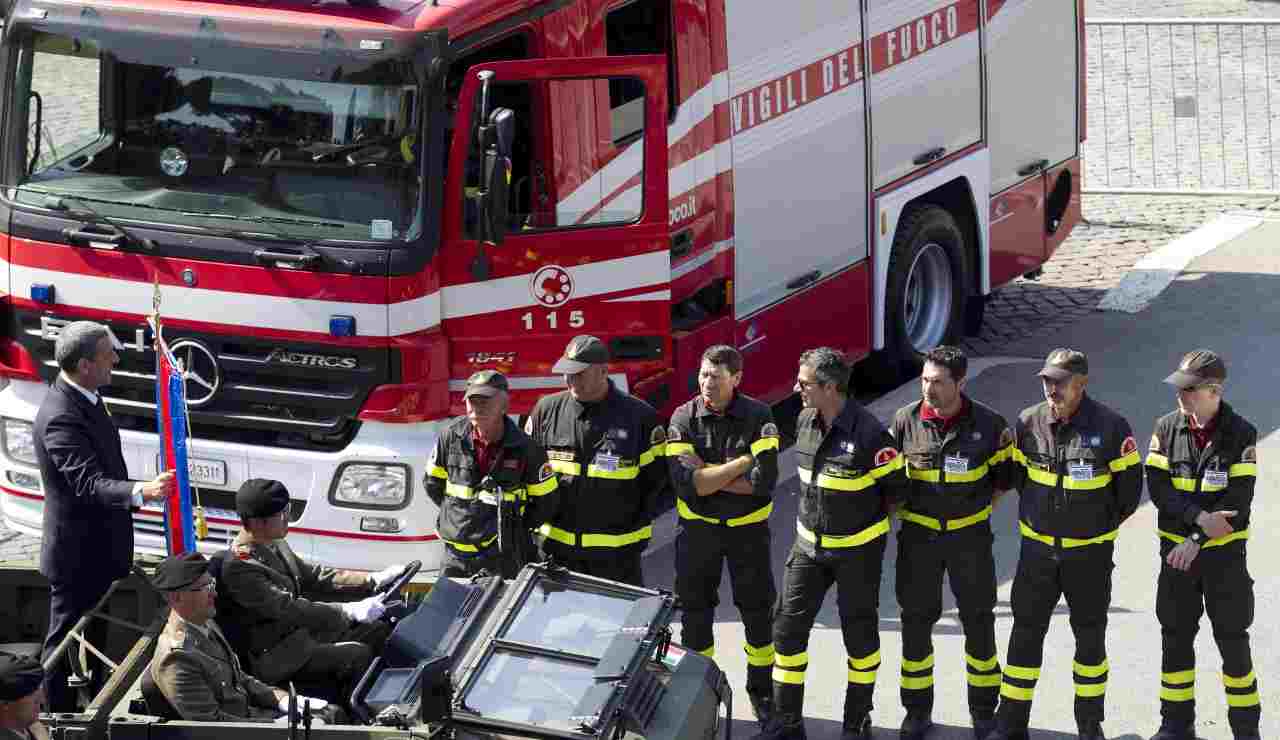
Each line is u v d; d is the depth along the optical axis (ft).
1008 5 89.35
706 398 52.60
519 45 59.62
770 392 73.82
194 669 43.65
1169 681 52.75
